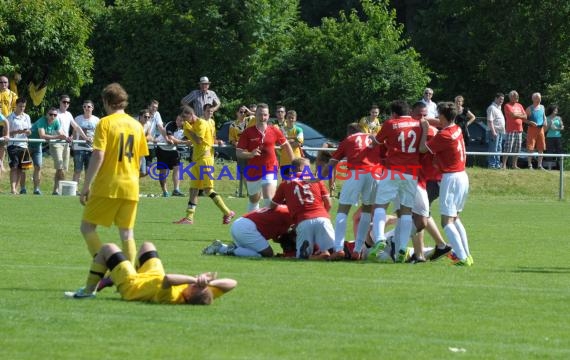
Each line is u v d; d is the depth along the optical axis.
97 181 28.95
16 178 67.56
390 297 28.92
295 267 35.94
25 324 23.78
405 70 108.25
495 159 80.69
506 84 119.88
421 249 38.50
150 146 70.44
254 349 21.53
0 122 66.81
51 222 50.12
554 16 116.38
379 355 21.17
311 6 148.75
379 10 113.31
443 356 21.22
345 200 39.34
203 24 116.50
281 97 114.31
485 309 27.14
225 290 27.47
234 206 65.06
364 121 69.19
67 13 96.44
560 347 22.44
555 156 77.75
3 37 92.62
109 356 20.69
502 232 51.84
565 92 99.62
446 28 130.88
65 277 31.53
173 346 21.67
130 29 117.75
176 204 64.94
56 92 109.94
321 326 24.20
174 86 116.56
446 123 37.75
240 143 48.56
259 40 117.75
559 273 35.41
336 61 111.44
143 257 27.52
